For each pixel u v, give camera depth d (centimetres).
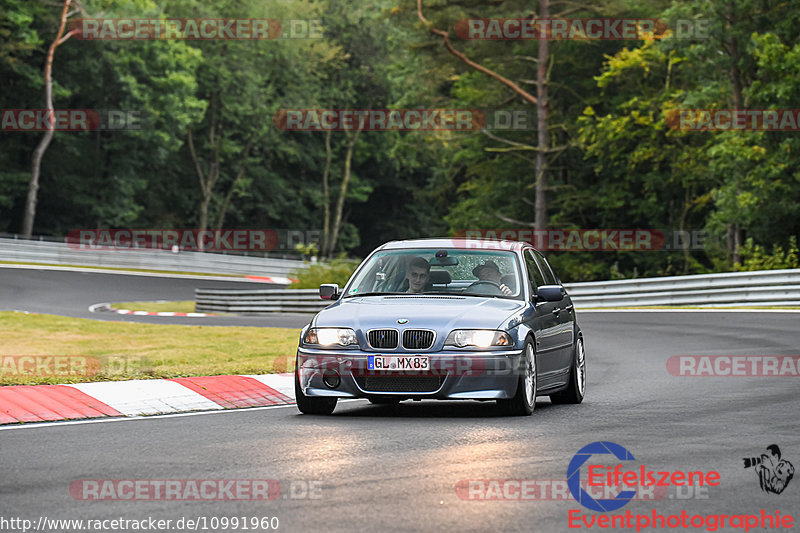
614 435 1880
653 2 9975
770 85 7744
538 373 2281
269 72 16375
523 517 1230
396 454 1666
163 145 14012
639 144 9962
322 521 1207
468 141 11694
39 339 4116
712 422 2062
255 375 2802
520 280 2367
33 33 12762
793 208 7875
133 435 1883
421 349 2116
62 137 13862
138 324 5028
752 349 3766
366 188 18100
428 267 2403
